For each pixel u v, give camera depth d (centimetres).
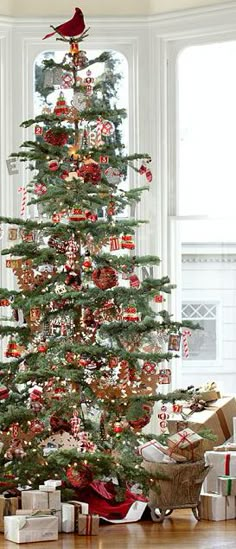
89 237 573
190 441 563
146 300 572
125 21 700
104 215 702
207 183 700
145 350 580
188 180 703
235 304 699
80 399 557
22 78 705
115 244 562
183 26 691
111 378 570
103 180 575
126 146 707
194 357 700
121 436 568
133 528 548
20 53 704
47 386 561
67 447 613
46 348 560
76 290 564
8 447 570
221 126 697
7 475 565
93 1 701
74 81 579
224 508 569
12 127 702
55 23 701
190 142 703
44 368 557
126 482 579
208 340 701
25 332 576
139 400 560
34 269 591
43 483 566
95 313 561
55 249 570
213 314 702
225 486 570
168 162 704
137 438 577
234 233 696
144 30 702
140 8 701
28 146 582
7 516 530
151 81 702
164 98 701
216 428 625
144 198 698
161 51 700
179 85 703
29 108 708
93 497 569
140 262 574
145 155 588
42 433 574
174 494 561
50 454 572
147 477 554
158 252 698
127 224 574
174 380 693
